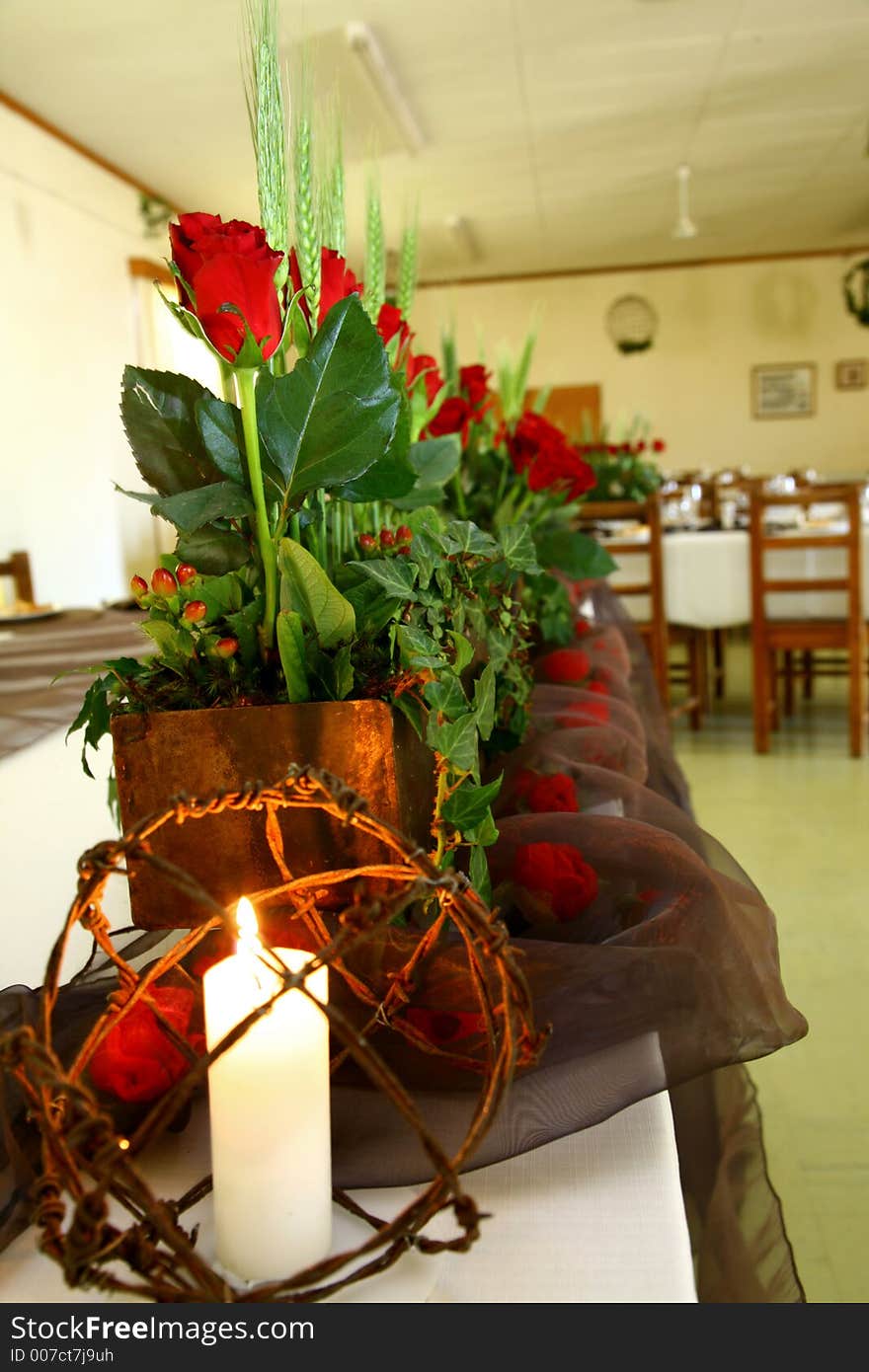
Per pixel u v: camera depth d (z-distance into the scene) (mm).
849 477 9977
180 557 625
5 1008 524
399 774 582
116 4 4395
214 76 5234
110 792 716
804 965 2133
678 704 5066
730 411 10953
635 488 4367
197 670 607
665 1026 535
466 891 411
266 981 413
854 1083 1671
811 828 3104
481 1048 519
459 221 8555
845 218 9352
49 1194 377
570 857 689
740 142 6867
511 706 977
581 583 2318
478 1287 439
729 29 5090
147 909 583
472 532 750
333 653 604
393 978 535
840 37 5242
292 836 563
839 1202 1379
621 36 5109
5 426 5551
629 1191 494
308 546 688
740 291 10758
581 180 7562
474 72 5473
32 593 3459
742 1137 785
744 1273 726
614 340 10969
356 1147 500
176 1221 438
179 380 638
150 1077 487
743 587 4047
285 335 674
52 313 6047
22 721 1527
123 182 6926
